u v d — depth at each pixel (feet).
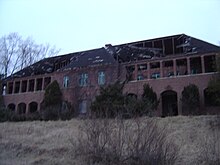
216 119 66.13
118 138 34.06
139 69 121.80
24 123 75.97
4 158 39.93
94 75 122.93
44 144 46.70
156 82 110.01
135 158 32.42
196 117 72.08
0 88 144.25
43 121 81.05
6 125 70.69
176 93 108.06
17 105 139.44
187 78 105.29
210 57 107.65
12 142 48.65
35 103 137.28
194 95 96.43
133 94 110.93
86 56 140.77
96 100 82.99
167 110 108.37
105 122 35.58
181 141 48.70
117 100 79.46
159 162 31.04
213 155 36.24
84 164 34.71
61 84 130.00
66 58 154.51
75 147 40.24
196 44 118.73
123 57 130.31
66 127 62.28
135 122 34.47
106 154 34.55
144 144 32.01
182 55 110.63
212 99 95.55
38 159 38.45
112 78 118.21
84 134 43.96
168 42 129.59
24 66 170.40
